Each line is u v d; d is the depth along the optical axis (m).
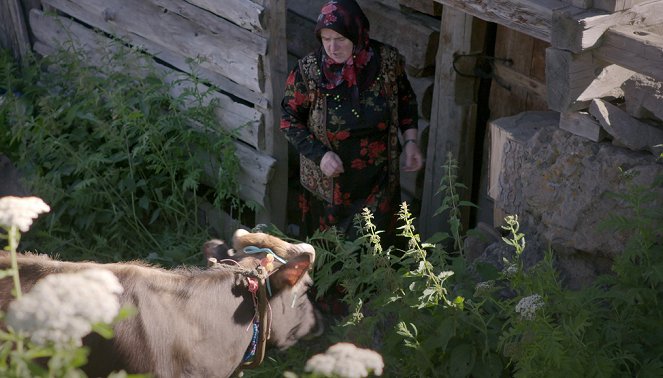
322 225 4.96
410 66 5.43
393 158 4.80
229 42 5.16
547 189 4.00
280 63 5.04
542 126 4.12
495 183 4.39
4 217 1.75
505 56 4.94
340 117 4.56
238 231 3.23
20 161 5.60
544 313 3.03
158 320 2.82
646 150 3.68
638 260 3.69
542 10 3.49
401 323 3.43
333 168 4.61
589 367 3.01
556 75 3.57
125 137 5.48
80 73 5.69
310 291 4.79
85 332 1.51
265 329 3.05
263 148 5.27
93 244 5.45
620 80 3.64
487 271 3.91
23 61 6.79
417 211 5.82
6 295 2.65
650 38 3.30
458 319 3.56
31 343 1.64
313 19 6.14
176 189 5.25
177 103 5.29
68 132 5.86
